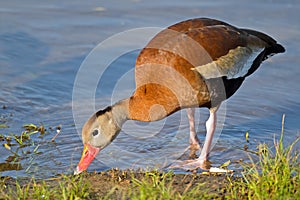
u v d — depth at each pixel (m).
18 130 12.15
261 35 12.51
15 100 13.62
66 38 16.89
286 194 8.79
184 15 17.98
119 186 9.68
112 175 10.15
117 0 19.33
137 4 18.94
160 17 17.89
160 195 8.85
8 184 9.83
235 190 9.27
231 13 18.17
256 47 12.07
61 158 11.09
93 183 9.83
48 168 10.67
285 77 14.84
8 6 18.77
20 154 11.18
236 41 11.63
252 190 9.13
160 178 10.02
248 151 11.47
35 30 17.33
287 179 8.99
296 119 12.92
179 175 10.34
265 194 8.77
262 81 14.70
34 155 11.16
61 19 17.98
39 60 15.75
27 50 16.25
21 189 9.36
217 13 18.17
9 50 16.22
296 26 17.34
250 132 12.34
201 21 11.75
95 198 9.21
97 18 18.00
